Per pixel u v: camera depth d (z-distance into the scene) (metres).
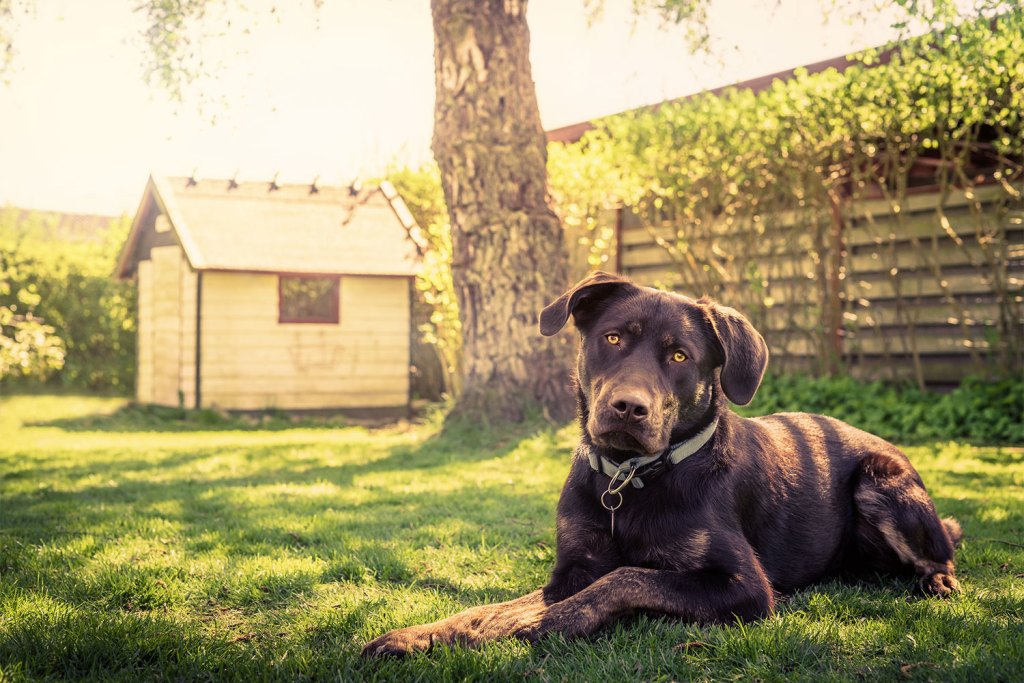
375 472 8.09
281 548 4.76
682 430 3.46
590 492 3.56
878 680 2.71
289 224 17.08
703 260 13.32
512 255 9.98
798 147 11.74
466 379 10.31
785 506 3.80
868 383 12.15
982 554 4.46
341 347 16.80
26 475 8.09
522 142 9.99
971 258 11.23
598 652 2.95
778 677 2.71
